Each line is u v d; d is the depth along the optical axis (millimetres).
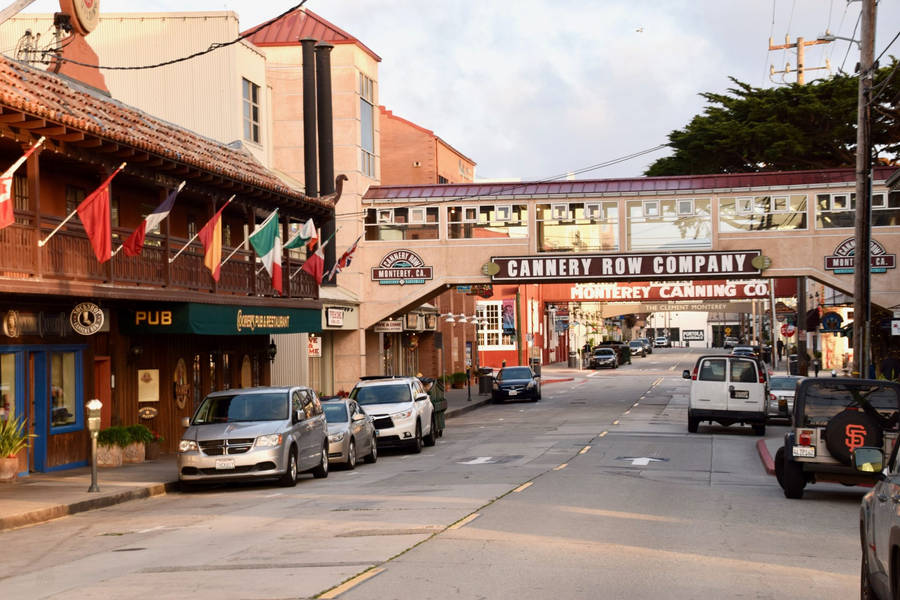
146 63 37562
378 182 48281
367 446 26234
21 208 21688
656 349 165250
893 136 53688
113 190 25344
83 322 22375
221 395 21969
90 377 24438
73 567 11539
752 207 43312
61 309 23172
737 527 13688
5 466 20516
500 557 11031
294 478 20938
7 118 18125
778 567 10625
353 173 45375
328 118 42938
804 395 16812
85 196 24234
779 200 43219
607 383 69188
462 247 45000
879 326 43000
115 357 25375
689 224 43688
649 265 43531
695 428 32938
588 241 44375
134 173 23062
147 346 27188
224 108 37156
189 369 29406
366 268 45531
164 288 24172
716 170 60750
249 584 9727
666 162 62406
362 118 46656
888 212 42188
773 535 12984
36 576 11023
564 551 11453
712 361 32312
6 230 18422
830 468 16422
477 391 62844
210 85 37250
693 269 43344
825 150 56250
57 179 23094
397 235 45562
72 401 23969
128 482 20812
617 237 44125
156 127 26891
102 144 20812
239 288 28641
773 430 35125
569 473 21141
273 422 20922
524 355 88000
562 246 44500
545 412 45250
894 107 28062
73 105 21891
